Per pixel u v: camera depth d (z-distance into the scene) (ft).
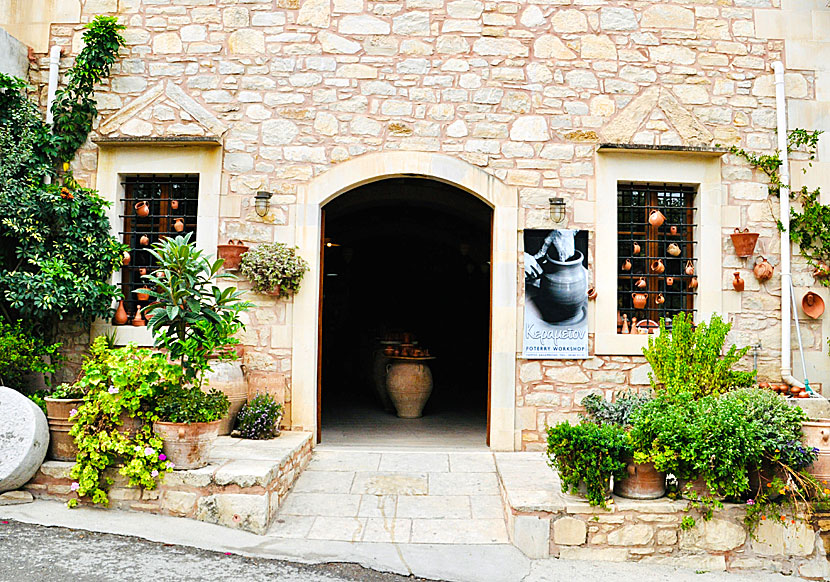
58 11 20.21
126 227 20.30
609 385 19.30
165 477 14.34
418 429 22.84
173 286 15.26
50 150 19.40
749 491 14.39
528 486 15.15
